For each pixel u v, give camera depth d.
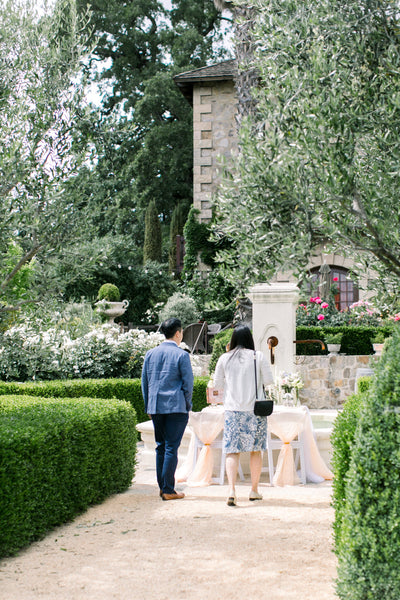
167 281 21.98
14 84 4.73
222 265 4.00
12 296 4.52
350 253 4.18
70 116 4.70
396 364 2.80
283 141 3.74
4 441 3.91
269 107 3.87
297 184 3.52
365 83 3.96
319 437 6.81
